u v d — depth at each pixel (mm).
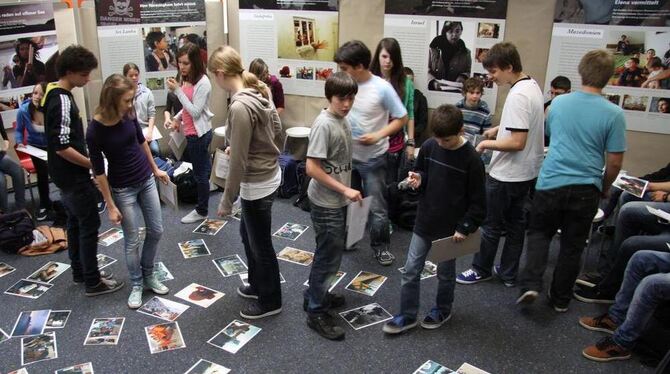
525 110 2730
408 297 2695
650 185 3160
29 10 4414
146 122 4793
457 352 2621
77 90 4922
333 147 2393
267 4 4996
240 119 2305
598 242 3881
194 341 2676
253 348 2627
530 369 2506
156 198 2951
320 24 4859
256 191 2512
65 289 3166
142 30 4957
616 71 3932
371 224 3547
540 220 2770
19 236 3594
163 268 3404
